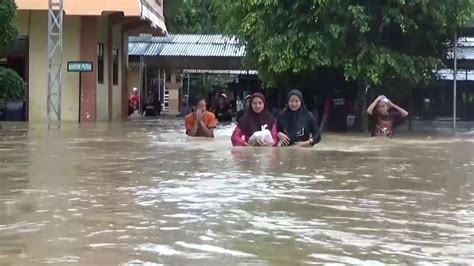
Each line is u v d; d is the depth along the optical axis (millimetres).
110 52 28000
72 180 7250
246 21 19625
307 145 12086
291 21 18984
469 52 25375
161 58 35438
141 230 4703
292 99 12172
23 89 22078
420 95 33438
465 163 9641
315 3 18516
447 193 6551
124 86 31953
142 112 36500
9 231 4637
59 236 4492
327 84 21859
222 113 30625
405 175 8016
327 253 4086
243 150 11328
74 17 25328
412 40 20438
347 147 12727
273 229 4766
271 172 8125
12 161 9352
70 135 16016
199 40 36594
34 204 5707
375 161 9789
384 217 5258
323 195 6340
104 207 5582
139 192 6402
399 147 13078
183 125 22656
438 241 4434
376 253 4102
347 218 5203
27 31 25281
